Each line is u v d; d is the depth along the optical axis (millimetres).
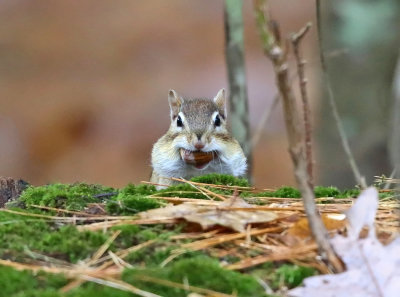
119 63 27266
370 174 14461
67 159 23016
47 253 6305
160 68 26828
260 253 6383
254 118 23391
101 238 6469
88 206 7680
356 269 5918
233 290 5703
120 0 30688
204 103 11289
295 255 6273
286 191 8438
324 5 14789
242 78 12930
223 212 6973
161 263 6160
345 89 14664
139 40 28312
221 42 28016
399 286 5746
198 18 29359
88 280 5789
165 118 24188
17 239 6500
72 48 28281
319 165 15070
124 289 5641
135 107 24688
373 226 6422
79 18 30109
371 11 14484
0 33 29266
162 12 29812
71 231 6562
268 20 5656
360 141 14547
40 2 30812
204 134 10773
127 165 22656
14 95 25688
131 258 6230
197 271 5812
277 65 5660
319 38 9773
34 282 5750
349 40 14594
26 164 23062
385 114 14438
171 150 11039
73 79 26484
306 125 6457
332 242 6172
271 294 5742
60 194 7848
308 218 6055
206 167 11008
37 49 28359
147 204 7465
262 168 21750
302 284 5949
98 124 24141
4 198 8711
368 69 14531
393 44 14438
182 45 27938
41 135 23828
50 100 25297
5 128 24047
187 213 6957
